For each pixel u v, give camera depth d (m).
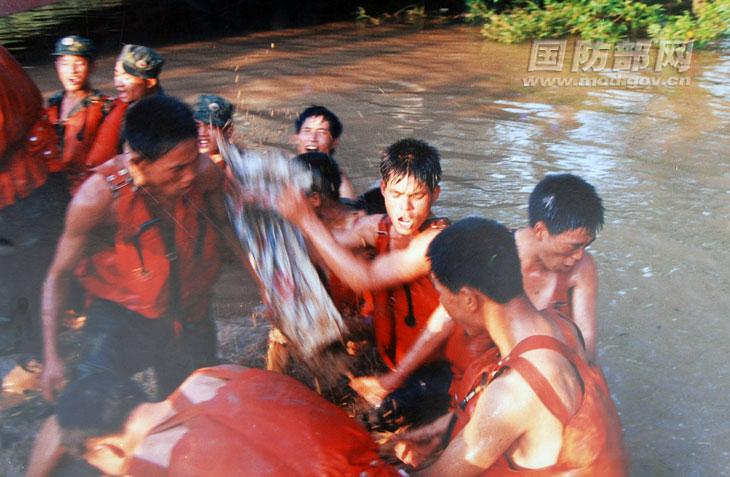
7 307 3.54
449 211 5.16
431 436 2.97
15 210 3.79
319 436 2.15
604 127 6.97
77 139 4.24
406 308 3.31
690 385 3.54
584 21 10.84
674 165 6.04
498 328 2.45
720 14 10.66
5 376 3.41
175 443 2.14
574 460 2.34
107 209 3.03
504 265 2.44
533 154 6.27
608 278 4.42
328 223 3.58
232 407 2.21
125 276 3.15
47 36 10.29
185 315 3.38
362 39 10.98
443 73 9.00
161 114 2.96
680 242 4.82
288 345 3.56
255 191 3.50
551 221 3.03
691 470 3.02
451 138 6.64
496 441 2.34
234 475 2.04
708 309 4.13
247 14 12.25
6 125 3.72
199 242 3.29
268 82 8.53
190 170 3.04
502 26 11.09
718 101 7.81
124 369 3.10
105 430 2.28
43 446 2.35
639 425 3.28
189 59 9.60
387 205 3.28
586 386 2.37
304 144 4.46
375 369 3.46
